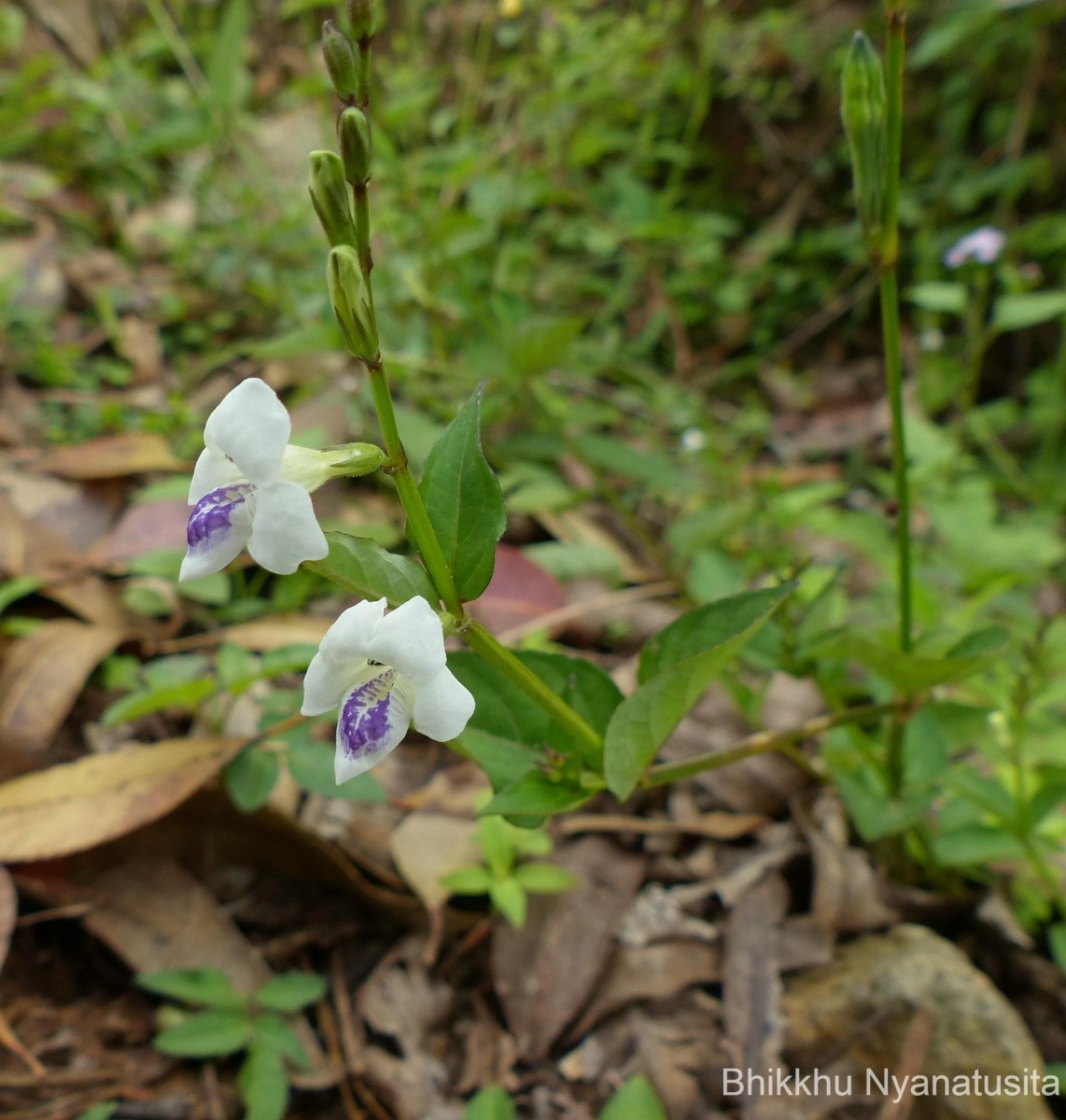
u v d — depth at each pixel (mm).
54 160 307
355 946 138
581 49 312
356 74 79
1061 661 175
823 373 333
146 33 376
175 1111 117
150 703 137
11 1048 119
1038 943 142
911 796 130
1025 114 325
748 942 137
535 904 138
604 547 218
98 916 129
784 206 360
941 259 331
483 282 264
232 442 80
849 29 350
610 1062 127
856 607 195
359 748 83
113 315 259
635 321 342
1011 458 294
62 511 189
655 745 103
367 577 91
